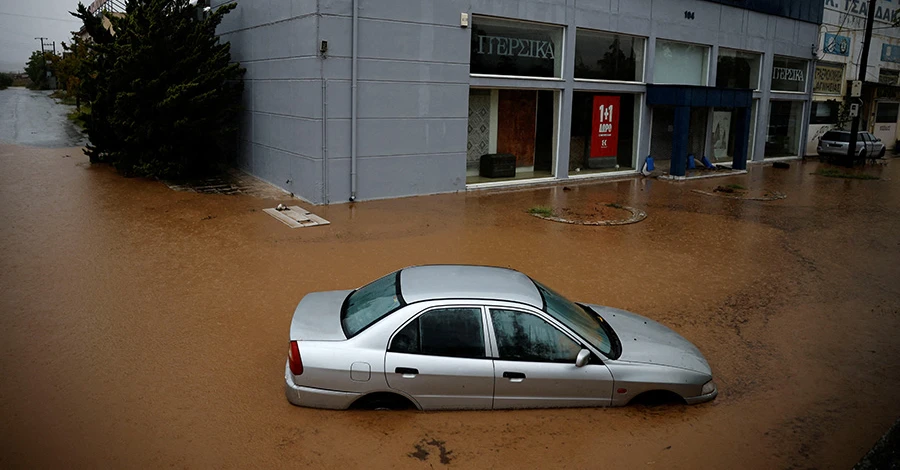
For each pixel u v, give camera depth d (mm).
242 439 5703
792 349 8406
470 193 18734
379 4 16000
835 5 31766
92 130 20266
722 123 28250
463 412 6223
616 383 6285
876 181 24641
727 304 10047
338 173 16078
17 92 63000
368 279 10383
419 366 5977
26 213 13930
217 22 19000
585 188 20562
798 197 20234
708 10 24906
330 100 15562
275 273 10508
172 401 6332
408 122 17172
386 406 6172
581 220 15594
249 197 16672
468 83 18281
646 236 14281
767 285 11086
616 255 12586
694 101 22625
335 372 5969
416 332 6043
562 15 20062
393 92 16703
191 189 17469
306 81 15867
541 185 20734
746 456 5824
